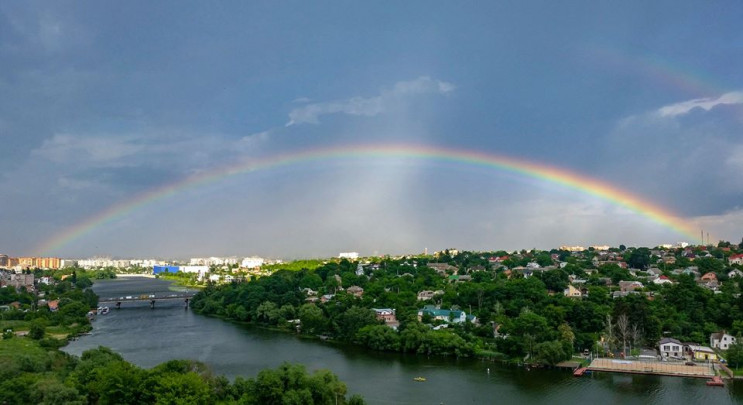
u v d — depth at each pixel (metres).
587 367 185.25
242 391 134.38
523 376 177.38
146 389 125.38
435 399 152.00
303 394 127.56
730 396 154.88
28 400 127.50
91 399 129.75
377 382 169.62
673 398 153.25
